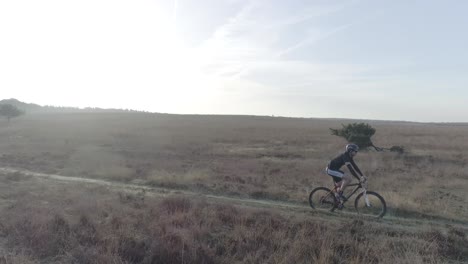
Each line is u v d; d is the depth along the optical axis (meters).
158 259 5.87
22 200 9.64
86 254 5.84
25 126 51.72
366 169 16.84
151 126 53.84
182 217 7.89
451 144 30.81
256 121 77.88
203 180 13.93
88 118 75.44
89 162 19.02
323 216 9.19
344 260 5.91
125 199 10.46
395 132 49.19
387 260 5.77
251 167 17.42
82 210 8.60
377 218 9.15
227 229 7.67
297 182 13.67
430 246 6.59
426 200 10.83
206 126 55.78
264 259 5.87
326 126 62.31
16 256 5.77
